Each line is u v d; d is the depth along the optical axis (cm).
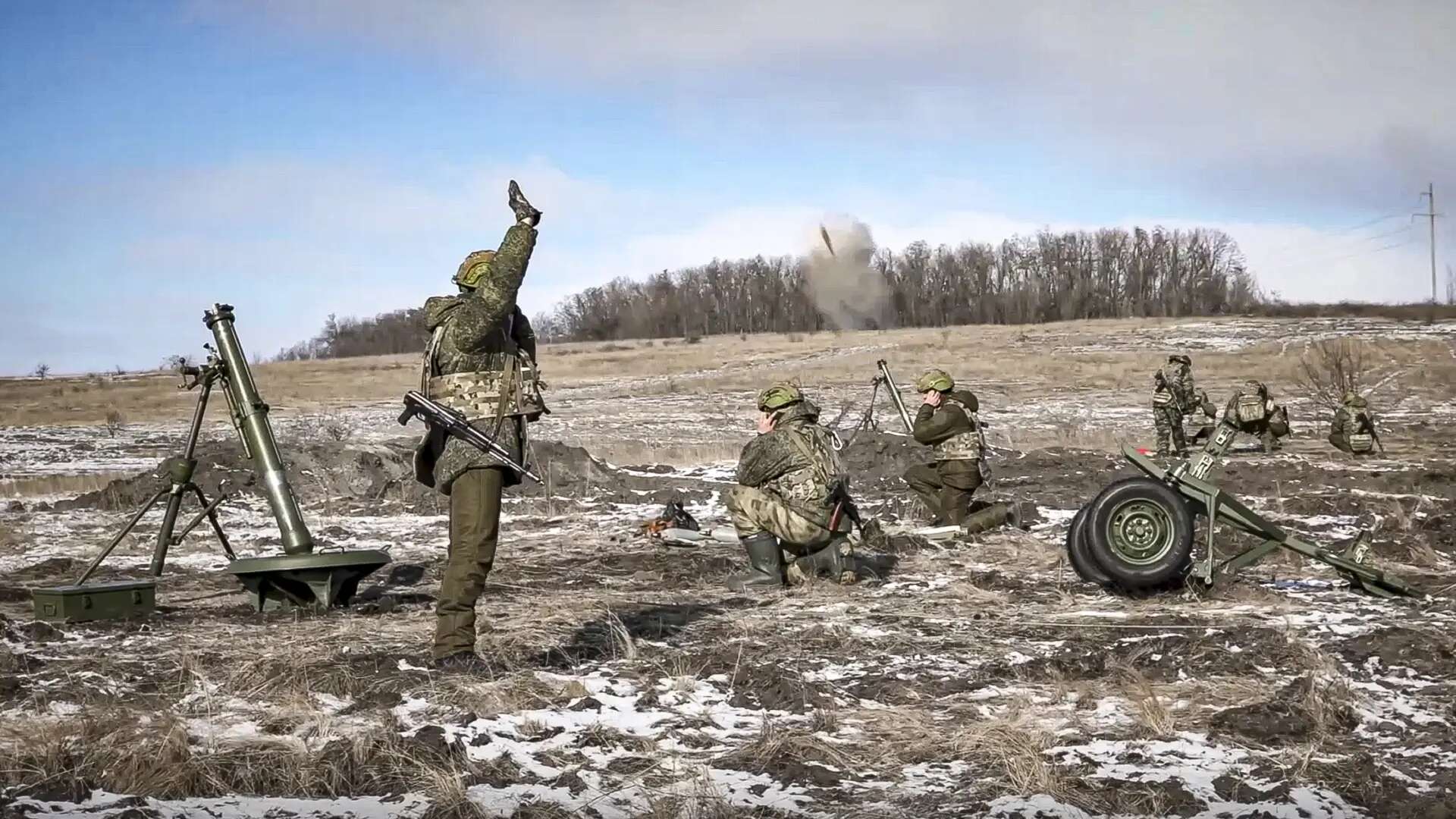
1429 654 640
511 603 815
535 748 507
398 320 13425
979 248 10050
